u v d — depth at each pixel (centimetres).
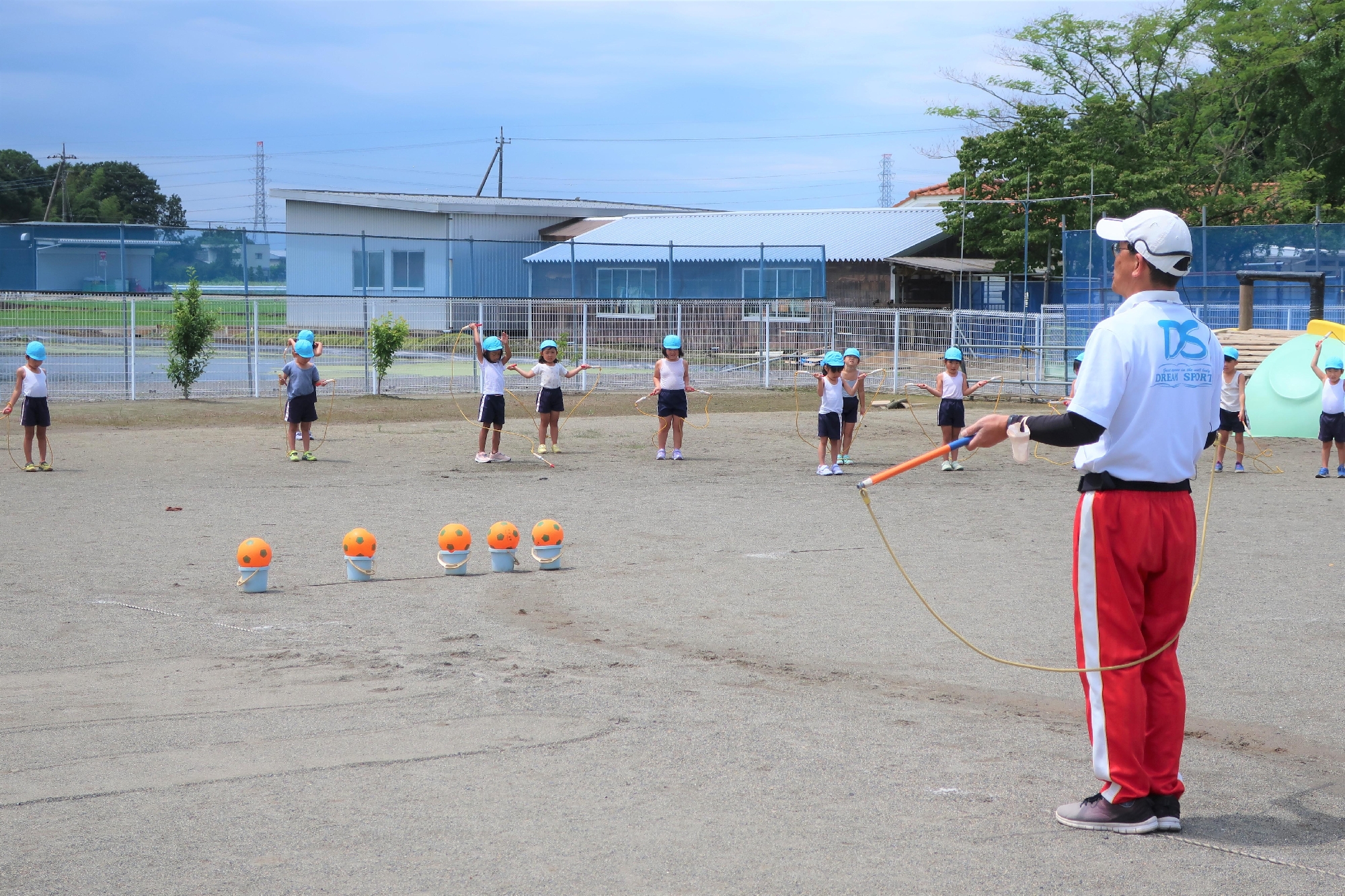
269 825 427
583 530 1161
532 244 4075
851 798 456
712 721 564
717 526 1184
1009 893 369
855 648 715
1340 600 851
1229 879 380
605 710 584
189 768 492
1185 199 3912
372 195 4581
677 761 502
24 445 1596
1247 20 4203
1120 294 450
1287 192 4019
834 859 395
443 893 368
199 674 654
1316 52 4319
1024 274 3922
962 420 1703
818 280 3759
